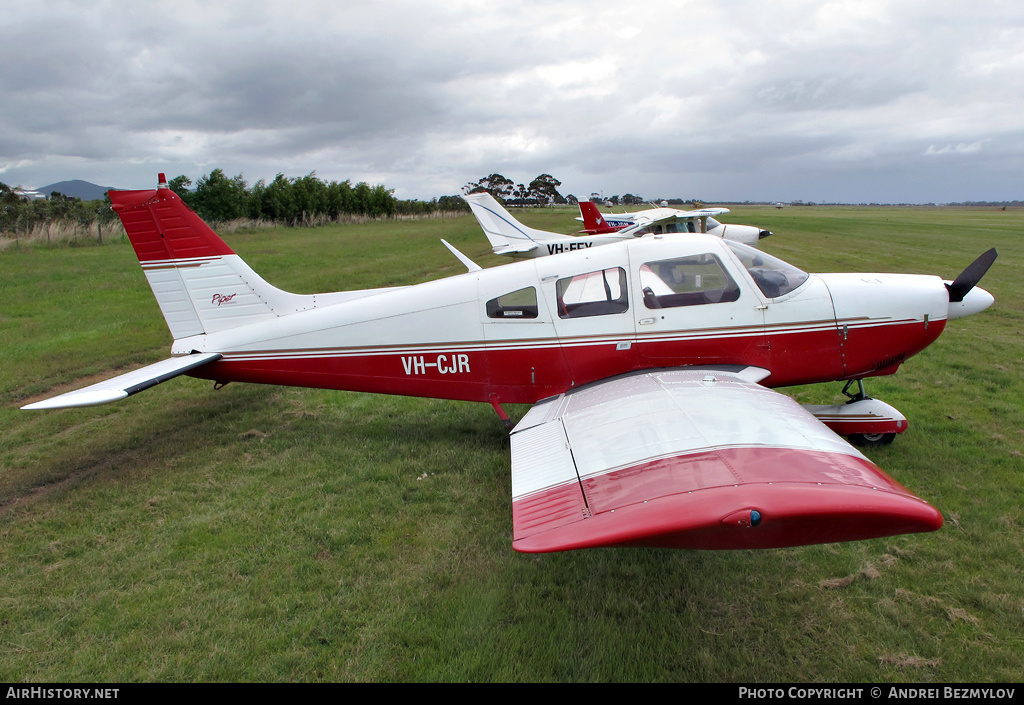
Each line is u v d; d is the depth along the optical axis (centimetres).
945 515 369
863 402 478
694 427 329
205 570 334
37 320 980
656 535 251
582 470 314
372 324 491
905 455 452
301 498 413
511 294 465
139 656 272
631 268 451
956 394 588
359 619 292
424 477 442
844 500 243
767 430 318
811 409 479
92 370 725
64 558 350
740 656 266
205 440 524
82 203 2803
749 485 259
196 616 296
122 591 318
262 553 349
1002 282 1274
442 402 619
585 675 257
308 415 583
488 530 366
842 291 452
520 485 320
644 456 309
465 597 306
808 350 449
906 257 1716
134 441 523
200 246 521
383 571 329
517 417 566
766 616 290
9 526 386
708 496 256
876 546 342
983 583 307
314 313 508
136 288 1296
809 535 259
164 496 420
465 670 260
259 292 525
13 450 509
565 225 4359
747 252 461
